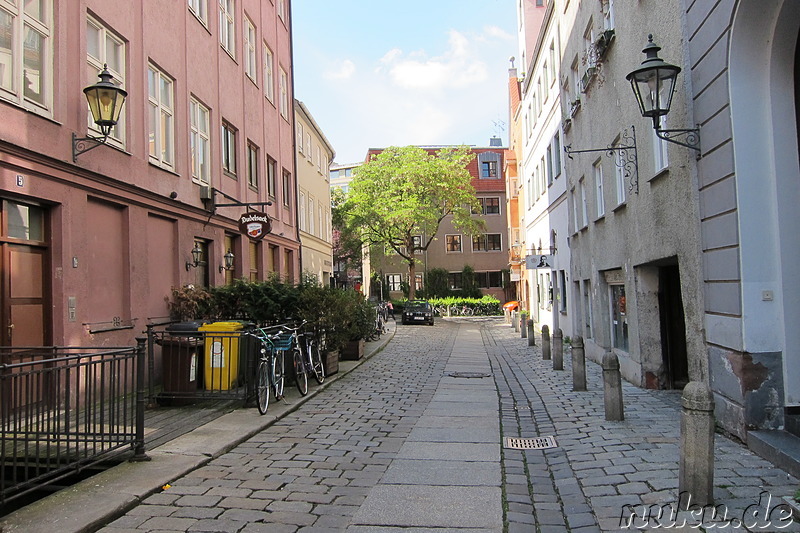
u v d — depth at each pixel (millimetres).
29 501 6199
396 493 5281
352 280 49906
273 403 9531
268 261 20141
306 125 28406
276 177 21297
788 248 6316
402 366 15336
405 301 46062
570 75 16625
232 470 6012
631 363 11336
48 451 5508
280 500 5102
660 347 10602
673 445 6480
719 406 6957
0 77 7570
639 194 10227
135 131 10914
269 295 12672
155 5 11883
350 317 13766
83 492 5109
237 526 4512
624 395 9852
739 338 6430
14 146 7637
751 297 6344
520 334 27391
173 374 9211
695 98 7328
